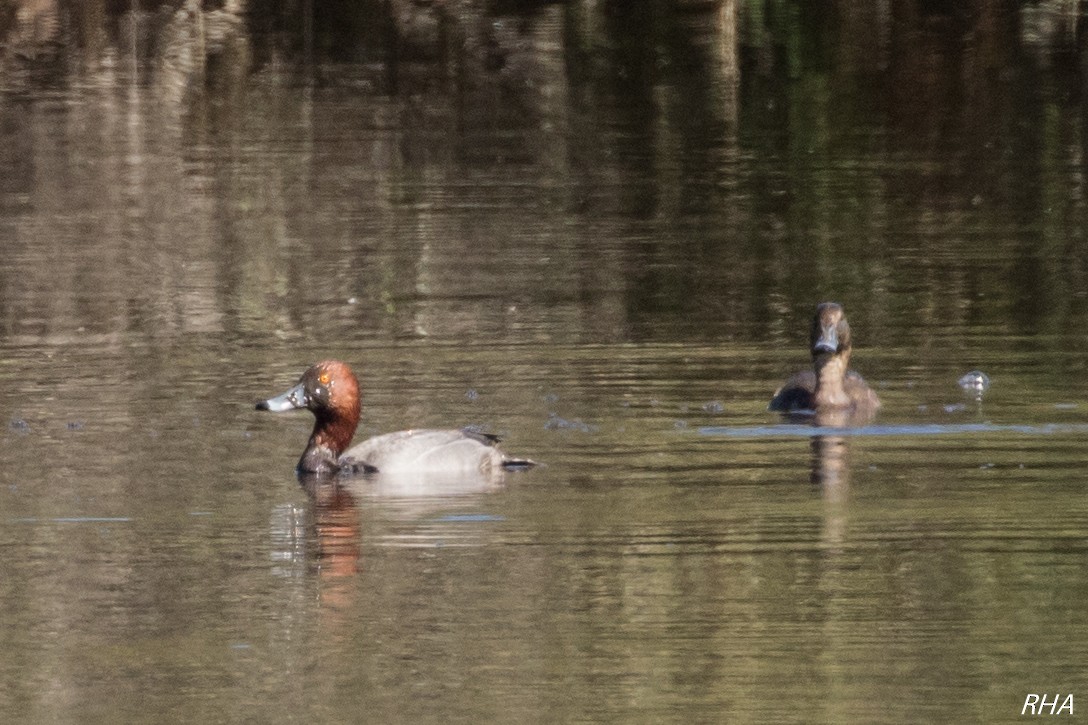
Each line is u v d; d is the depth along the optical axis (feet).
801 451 50.60
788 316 67.26
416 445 49.85
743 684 34.83
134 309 70.18
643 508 45.60
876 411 54.60
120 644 37.27
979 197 87.30
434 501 46.80
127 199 88.94
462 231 82.28
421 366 61.16
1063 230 80.07
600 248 78.48
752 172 93.04
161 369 61.52
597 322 66.64
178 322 68.28
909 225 82.38
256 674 35.63
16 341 65.51
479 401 56.65
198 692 34.73
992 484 47.11
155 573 41.34
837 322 55.01
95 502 46.78
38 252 79.56
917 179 91.15
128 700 34.47
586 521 44.62
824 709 33.63
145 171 94.17
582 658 36.11
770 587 39.81
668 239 80.18
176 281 74.59
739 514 44.91
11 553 42.83
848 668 35.42
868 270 73.92
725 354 62.18
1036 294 69.41
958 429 52.54
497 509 45.85
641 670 35.42
